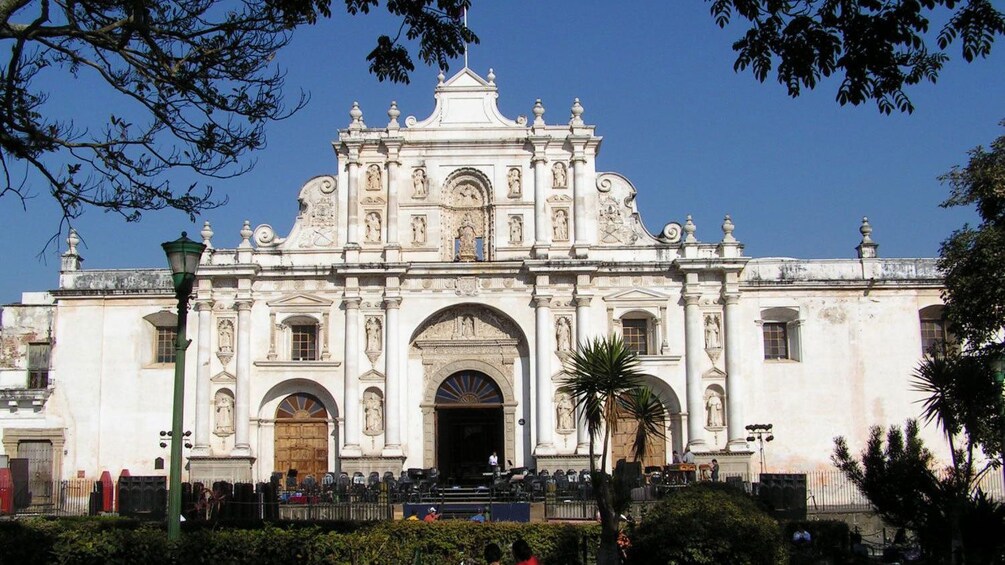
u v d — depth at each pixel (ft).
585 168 196.24
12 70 69.77
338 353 191.31
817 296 195.21
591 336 190.49
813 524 111.34
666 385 190.70
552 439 188.14
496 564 78.69
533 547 94.02
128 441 191.83
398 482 167.94
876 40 66.59
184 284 86.94
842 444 110.32
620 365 100.78
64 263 197.67
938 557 97.14
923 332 196.13
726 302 191.83
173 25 72.74
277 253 194.08
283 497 164.96
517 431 191.52
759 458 189.67
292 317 192.75
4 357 200.75
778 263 196.54
